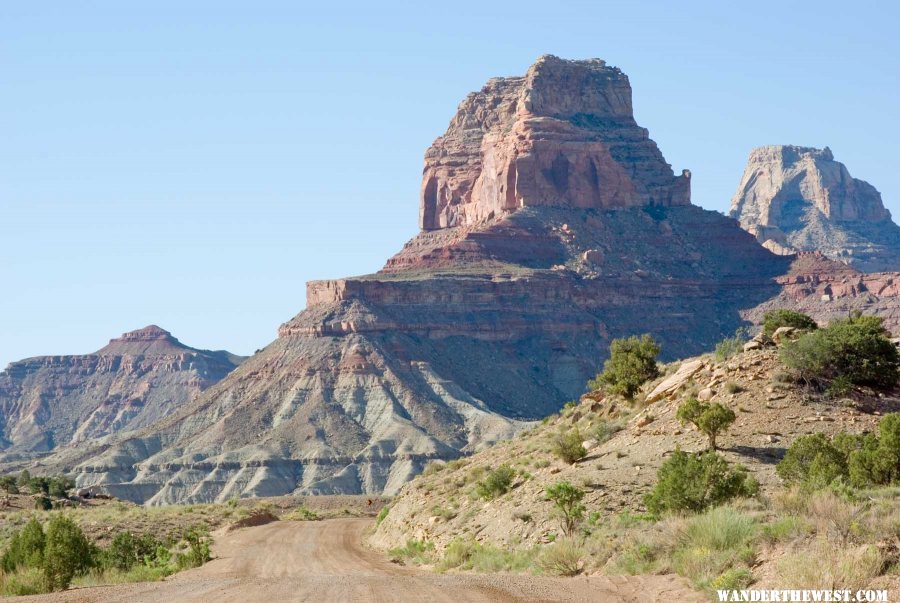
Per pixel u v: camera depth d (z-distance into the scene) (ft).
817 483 141.18
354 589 108.17
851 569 91.56
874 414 188.65
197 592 111.24
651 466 177.37
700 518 120.88
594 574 125.29
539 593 104.63
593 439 212.84
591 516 155.63
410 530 217.77
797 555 97.60
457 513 202.80
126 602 105.29
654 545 122.62
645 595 103.35
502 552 159.22
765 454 175.73
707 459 146.41
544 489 181.57
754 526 114.01
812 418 187.01
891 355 200.44
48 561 160.25
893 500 122.31
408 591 106.11
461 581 113.60
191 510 387.34
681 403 206.59
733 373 208.95
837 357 199.21
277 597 104.12
